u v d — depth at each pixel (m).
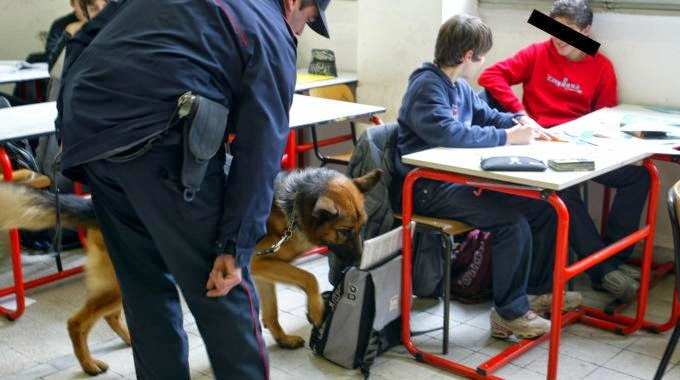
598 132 3.11
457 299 3.41
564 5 3.50
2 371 2.81
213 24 1.76
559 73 3.67
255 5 1.82
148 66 1.74
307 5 1.99
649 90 3.64
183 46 1.75
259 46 1.77
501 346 2.98
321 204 2.51
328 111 3.55
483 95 3.68
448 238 2.80
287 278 2.72
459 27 3.00
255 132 1.78
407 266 2.85
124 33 1.80
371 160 3.07
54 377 2.76
